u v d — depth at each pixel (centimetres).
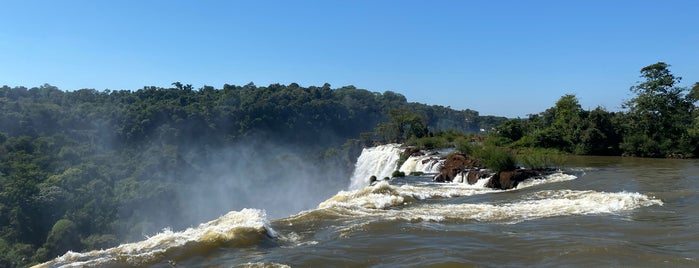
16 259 4659
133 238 5794
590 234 1112
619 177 2247
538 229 1187
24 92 11781
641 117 3962
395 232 1198
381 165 4781
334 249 1043
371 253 1009
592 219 1279
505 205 1588
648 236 1086
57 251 4969
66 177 6347
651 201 1516
